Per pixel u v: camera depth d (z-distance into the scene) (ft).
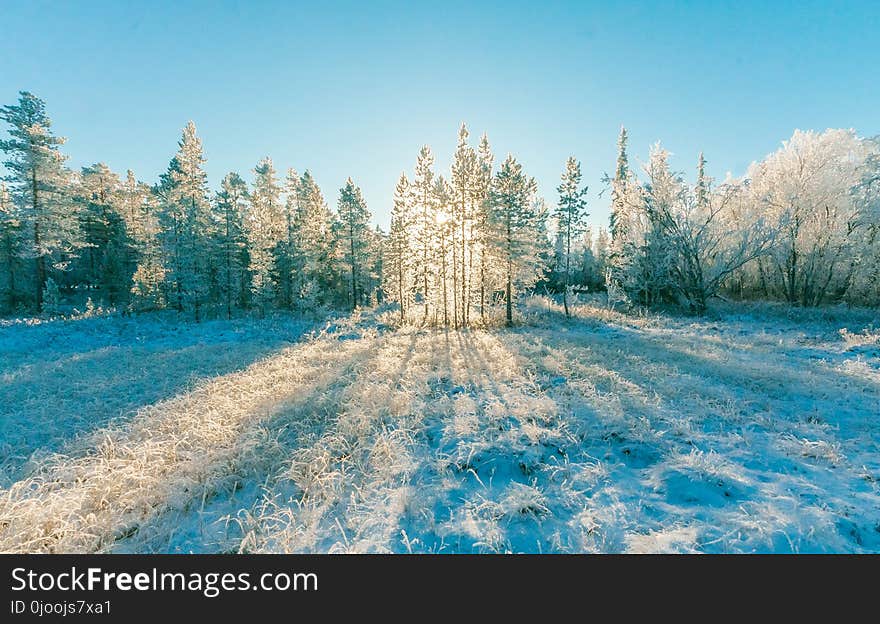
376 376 40.83
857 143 86.58
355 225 148.77
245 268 134.21
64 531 15.53
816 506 15.44
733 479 17.43
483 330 86.79
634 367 39.22
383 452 21.70
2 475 21.18
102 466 20.75
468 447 20.95
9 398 37.83
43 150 100.32
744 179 103.60
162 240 111.75
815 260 88.33
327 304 140.26
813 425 24.03
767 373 35.37
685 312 98.48
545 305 116.88
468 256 103.81
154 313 106.83
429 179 105.19
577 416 24.99
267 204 142.20
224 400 33.24
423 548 14.23
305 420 27.84
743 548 13.26
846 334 57.52
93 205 145.18
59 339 76.07
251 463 21.12
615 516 15.40
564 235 106.93
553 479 18.58
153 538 15.46
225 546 14.88
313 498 17.53
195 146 110.11
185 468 20.34
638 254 106.93
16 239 112.27
